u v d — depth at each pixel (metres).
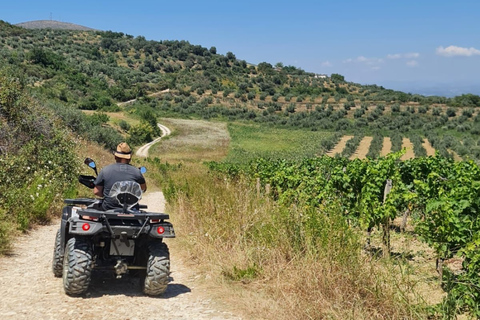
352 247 5.93
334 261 5.73
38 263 7.57
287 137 107.81
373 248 8.87
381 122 128.50
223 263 7.07
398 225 12.91
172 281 6.76
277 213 7.80
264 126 130.00
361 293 5.33
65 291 5.70
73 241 5.70
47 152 16.83
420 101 158.62
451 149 83.19
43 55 140.25
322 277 5.55
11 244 8.73
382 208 8.88
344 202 10.47
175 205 11.98
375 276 5.27
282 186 15.23
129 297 5.82
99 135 46.53
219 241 8.08
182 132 105.44
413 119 131.25
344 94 198.12
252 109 157.75
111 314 5.15
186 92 172.00
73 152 18.86
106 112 114.38
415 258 8.27
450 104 144.50
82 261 5.55
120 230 5.57
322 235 6.40
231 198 9.59
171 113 139.50
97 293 5.92
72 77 137.25
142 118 102.38
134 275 6.73
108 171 6.13
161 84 179.00
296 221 7.24
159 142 89.69
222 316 5.22
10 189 11.86
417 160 14.41
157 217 5.81
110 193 5.95
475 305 5.01
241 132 112.31
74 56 197.25
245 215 8.49
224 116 145.75
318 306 5.12
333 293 5.34
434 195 9.24
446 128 114.81
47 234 10.56
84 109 113.50
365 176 9.72
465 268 5.59
